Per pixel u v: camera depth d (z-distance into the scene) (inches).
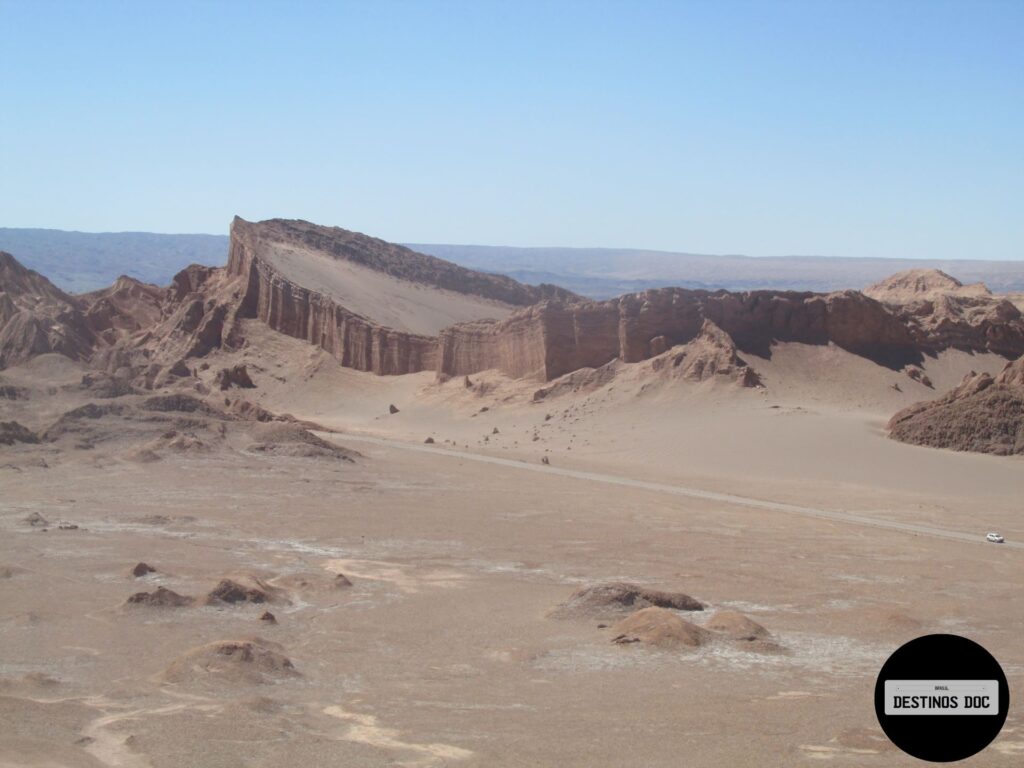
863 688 1161.4
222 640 1215.6
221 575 1686.8
